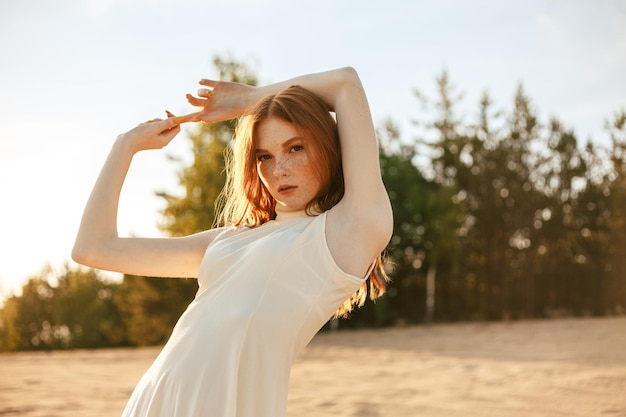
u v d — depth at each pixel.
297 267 1.49
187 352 1.47
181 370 1.45
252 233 1.61
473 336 19.14
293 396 7.50
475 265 34.34
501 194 35.53
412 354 13.70
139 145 1.77
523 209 35.34
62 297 42.59
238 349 1.43
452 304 33.47
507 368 9.65
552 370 8.91
